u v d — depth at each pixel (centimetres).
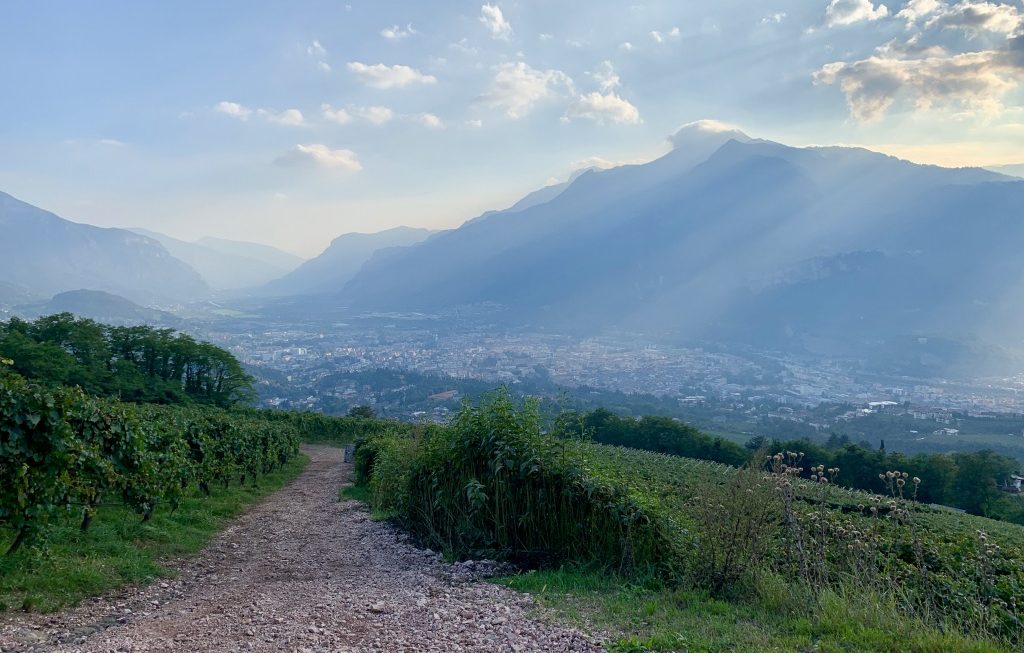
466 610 624
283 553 1084
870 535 698
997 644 511
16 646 539
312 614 619
